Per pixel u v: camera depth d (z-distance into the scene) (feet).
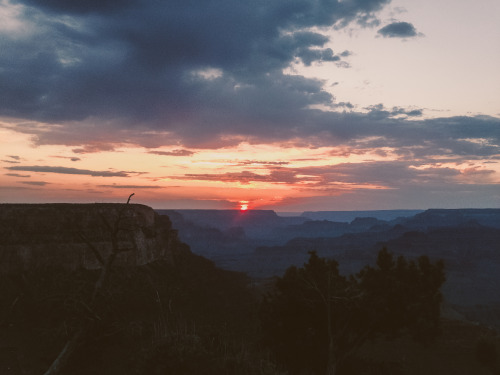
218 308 113.39
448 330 142.31
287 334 75.10
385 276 76.74
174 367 47.93
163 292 110.83
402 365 97.55
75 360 54.39
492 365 106.83
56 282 90.12
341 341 79.61
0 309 75.51
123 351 57.67
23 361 58.44
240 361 53.36
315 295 75.31
